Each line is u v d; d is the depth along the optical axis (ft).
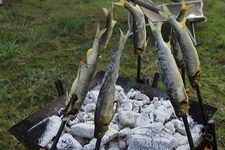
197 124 5.70
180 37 4.20
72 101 4.09
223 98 9.02
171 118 5.91
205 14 17.30
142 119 5.51
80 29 14.64
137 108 6.06
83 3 19.52
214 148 5.00
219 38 13.65
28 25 14.88
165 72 3.90
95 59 3.99
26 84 9.61
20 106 8.50
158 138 4.71
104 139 4.87
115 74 3.76
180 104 3.95
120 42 3.73
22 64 10.94
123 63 11.23
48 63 11.14
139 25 5.43
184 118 4.09
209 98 8.99
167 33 13.85
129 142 4.74
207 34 14.20
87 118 5.71
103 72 7.34
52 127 5.30
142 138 4.68
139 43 5.59
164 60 3.88
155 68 10.82
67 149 4.89
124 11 17.74
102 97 3.76
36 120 5.53
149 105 6.10
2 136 7.28
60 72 10.47
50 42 12.99
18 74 10.24
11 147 6.95
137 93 6.66
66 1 19.83
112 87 3.77
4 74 10.21
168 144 4.58
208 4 18.94
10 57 11.39
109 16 4.12
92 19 16.06
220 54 11.96
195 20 12.48
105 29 3.95
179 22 4.36
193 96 9.05
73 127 5.20
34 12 17.20
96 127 3.86
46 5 18.67
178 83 3.89
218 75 10.41
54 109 5.97
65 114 4.22
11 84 9.53
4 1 17.44
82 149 4.88
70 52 12.12
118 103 6.30
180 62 5.22
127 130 5.24
